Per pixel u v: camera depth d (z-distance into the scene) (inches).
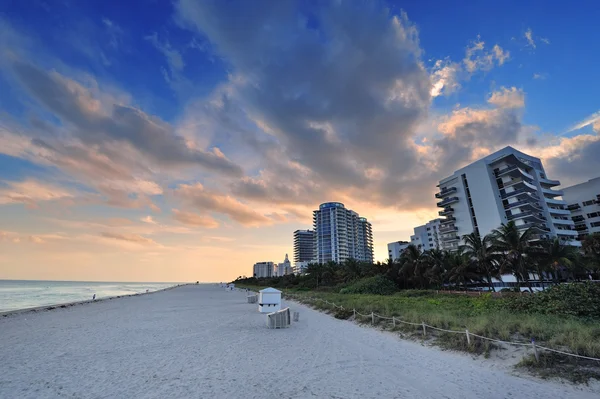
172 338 661.3
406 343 561.6
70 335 709.3
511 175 2534.5
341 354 501.7
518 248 1448.1
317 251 7249.0
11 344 610.5
